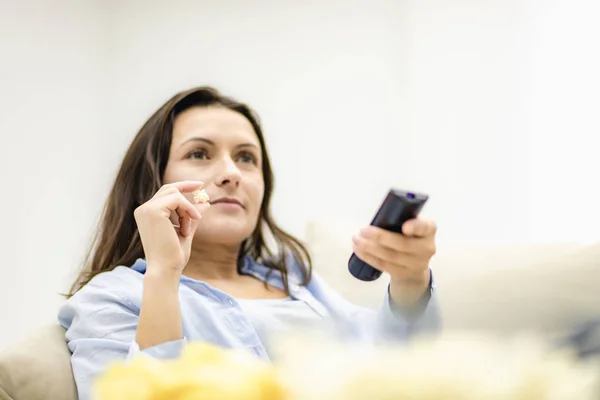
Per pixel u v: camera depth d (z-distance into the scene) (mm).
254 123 1414
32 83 1795
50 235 1792
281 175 2008
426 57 1993
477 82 1947
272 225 1429
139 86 2047
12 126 1720
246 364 271
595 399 214
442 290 1132
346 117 2027
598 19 1797
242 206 1251
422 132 1978
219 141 1255
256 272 1360
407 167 1988
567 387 213
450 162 1946
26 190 1736
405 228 753
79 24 1961
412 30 2012
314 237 1463
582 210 1773
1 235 1655
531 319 1058
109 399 261
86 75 1969
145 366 268
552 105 1847
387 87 2023
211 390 250
